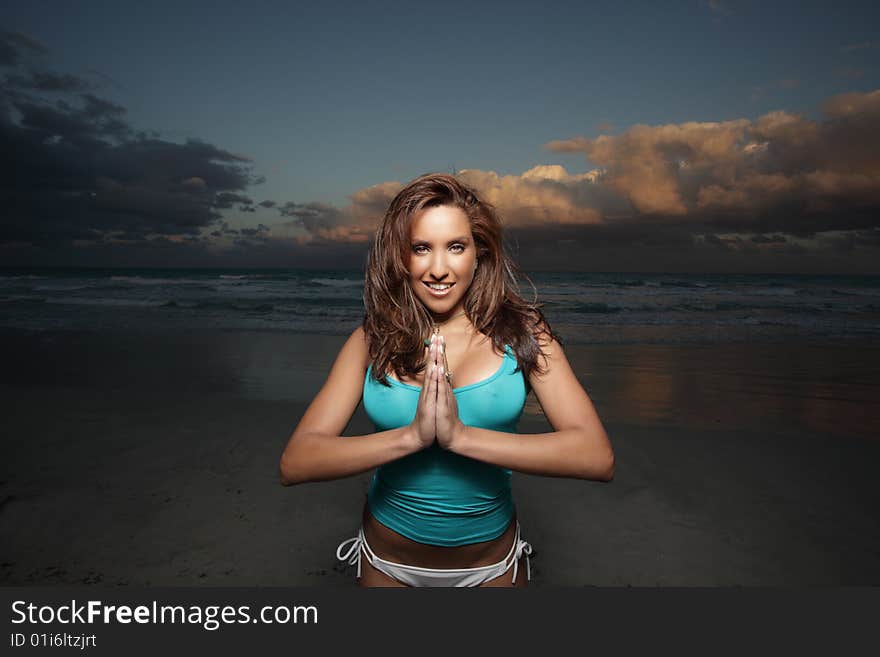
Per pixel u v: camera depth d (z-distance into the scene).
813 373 8.39
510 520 1.61
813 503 3.70
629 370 8.61
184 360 9.08
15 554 2.96
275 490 3.85
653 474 4.21
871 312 19.50
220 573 2.82
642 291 30.33
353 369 1.52
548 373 1.42
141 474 4.08
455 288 1.40
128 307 19.05
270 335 12.61
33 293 24.44
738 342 12.05
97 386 7.00
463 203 1.41
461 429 1.27
